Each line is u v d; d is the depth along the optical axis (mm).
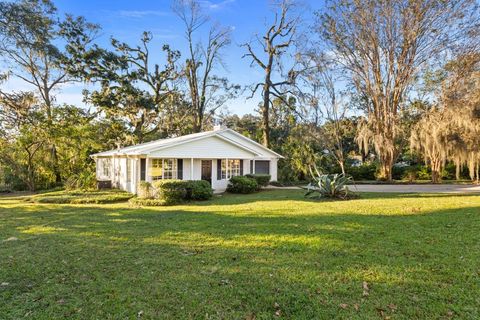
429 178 22469
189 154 15766
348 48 20234
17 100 18859
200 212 8750
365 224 6336
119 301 3088
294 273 3713
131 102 23781
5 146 18578
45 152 19500
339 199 10703
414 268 3781
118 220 7699
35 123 18266
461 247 4570
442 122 16844
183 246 5016
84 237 5832
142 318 2773
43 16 19484
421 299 3010
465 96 15727
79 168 19969
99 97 22906
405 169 24156
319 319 2703
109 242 5391
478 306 2846
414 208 8305
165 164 15406
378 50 19625
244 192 15180
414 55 18609
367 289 3250
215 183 17219
